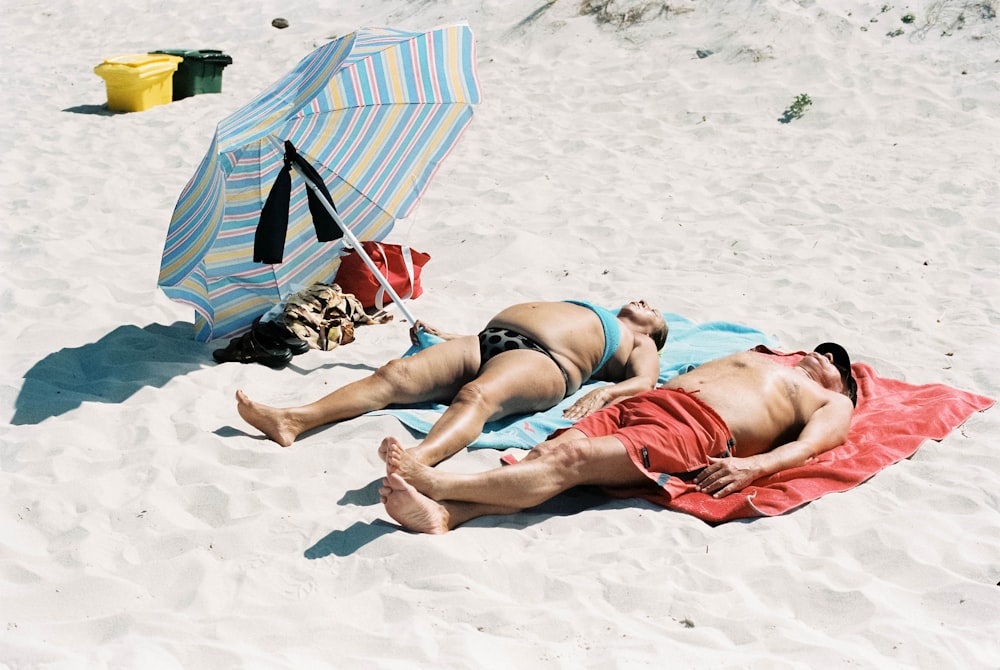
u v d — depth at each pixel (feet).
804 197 30.01
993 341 20.72
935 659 11.24
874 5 42.57
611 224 28.14
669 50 42.65
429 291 23.98
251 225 20.57
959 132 34.30
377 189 21.48
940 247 26.35
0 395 17.37
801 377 16.63
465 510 13.80
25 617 11.66
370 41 19.80
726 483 14.60
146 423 16.37
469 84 20.43
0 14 56.90
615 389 16.90
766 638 11.59
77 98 41.83
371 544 13.15
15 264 24.29
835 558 13.23
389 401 16.85
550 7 46.91
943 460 15.84
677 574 12.75
